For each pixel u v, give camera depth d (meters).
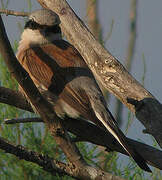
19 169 9.49
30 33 9.77
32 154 7.01
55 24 9.63
